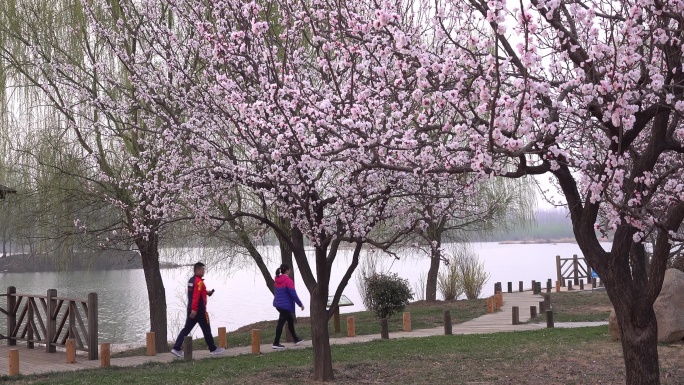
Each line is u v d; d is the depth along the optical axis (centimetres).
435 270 2689
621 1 681
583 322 1816
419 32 884
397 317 2084
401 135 721
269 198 1026
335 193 1000
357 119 681
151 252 1490
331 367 1023
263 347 1507
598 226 705
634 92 611
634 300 708
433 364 1134
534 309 1942
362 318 2145
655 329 712
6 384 1014
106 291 3388
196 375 1072
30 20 1454
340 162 859
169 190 1087
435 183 966
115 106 1180
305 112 759
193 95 1054
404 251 2589
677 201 730
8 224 1478
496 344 1352
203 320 1349
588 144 812
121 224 1445
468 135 666
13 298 1513
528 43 541
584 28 734
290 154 768
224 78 852
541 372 1042
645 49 810
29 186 1466
